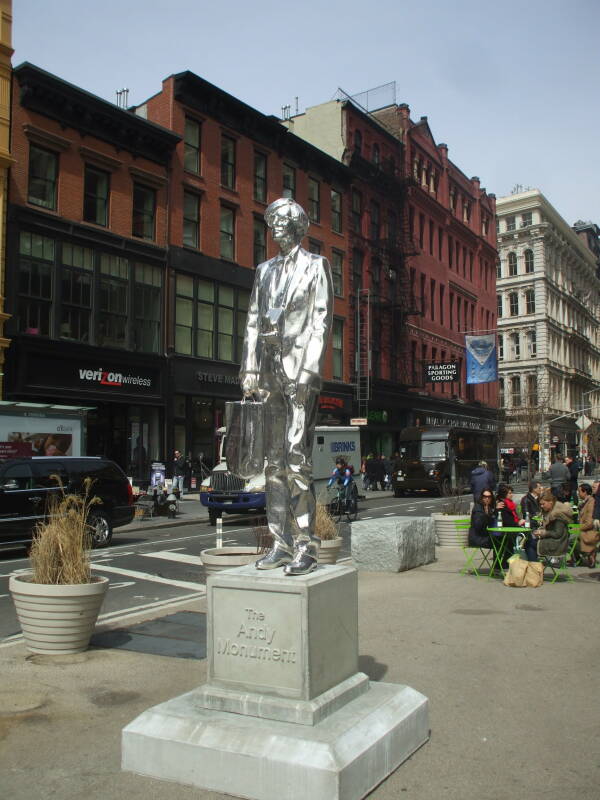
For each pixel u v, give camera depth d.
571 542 12.29
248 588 3.99
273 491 4.54
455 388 52.06
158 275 27.22
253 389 4.79
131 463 25.83
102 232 24.81
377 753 3.74
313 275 4.62
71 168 24.09
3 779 3.83
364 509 24.78
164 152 27.47
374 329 40.66
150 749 3.86
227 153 31.03
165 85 28.45
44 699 5.17
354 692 4.20
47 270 23.14
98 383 24.23
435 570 11.38
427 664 5.91
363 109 43.03
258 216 32.09
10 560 13.04
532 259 75.62
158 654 6.42
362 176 40.22
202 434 28.81
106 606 8.95
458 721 4.64
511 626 7.30
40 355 22.50
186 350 28.27
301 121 40.53
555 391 76.38
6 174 21.70
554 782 3.74
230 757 3.63
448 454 32.19
